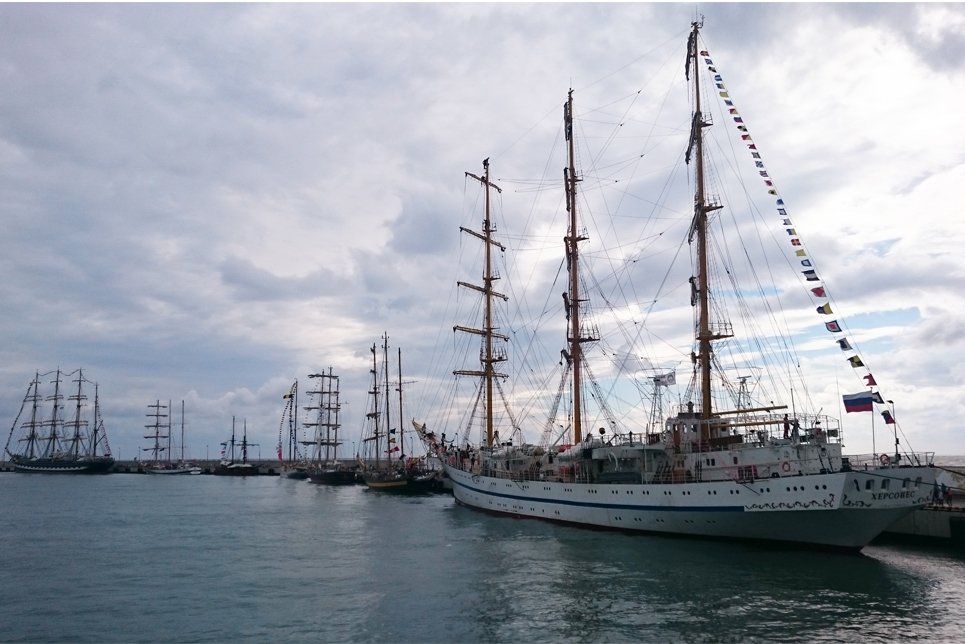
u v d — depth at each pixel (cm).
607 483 5778
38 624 3241
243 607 3503
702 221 5819
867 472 4162
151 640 2992
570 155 7681
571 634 2969
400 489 12125
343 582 4047
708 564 4256
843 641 2828
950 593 3534
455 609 3394
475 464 8544
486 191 9619
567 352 7425
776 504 4444
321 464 19462
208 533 6431
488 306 9388
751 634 2922
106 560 4938
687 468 5309
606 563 4353
